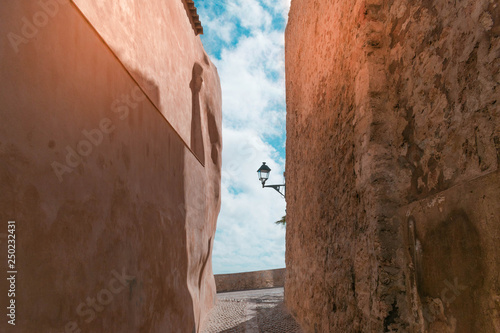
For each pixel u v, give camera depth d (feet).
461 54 5.65
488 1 4.95
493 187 4.64
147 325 10.59
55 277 5.76
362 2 8.95
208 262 27.96
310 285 15.30
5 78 4.85
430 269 6.29
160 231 12.53
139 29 12.47
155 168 12.34
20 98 5.16
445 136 6.10
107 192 8.16
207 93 28.68
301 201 18.03
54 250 5.80
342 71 10.91
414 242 6.95
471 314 5.07
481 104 5.08
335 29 11.80
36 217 5.36
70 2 6.76
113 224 8.41
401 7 7.90
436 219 6.10
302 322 16.81
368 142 8.22
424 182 6.79
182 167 16.99
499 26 4.72
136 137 10.41
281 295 33.09
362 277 8.61
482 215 4.85
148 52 13.47
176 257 14.94
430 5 6.70
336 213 11.28
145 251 10.75
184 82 20.35
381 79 8.48
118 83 9.10
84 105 7.19
